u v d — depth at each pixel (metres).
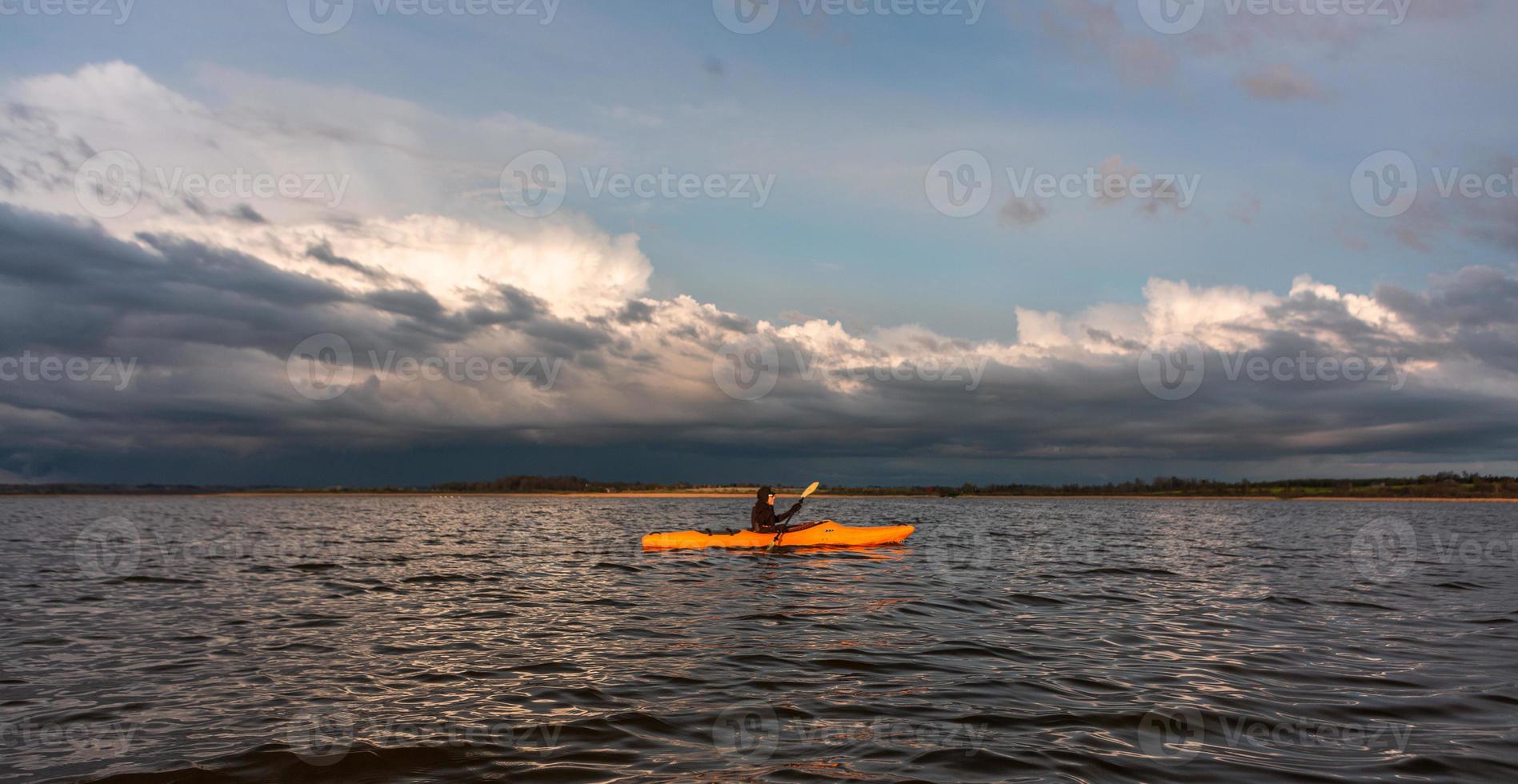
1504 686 5.67
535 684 5.73
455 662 6.40
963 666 6.23
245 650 6.88
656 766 4.09
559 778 3.94
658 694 5.46
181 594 10.32
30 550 16.84
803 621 8.18
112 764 4.16
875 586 10.74
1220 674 6.00
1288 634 7.56
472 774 3.99
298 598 9.91
